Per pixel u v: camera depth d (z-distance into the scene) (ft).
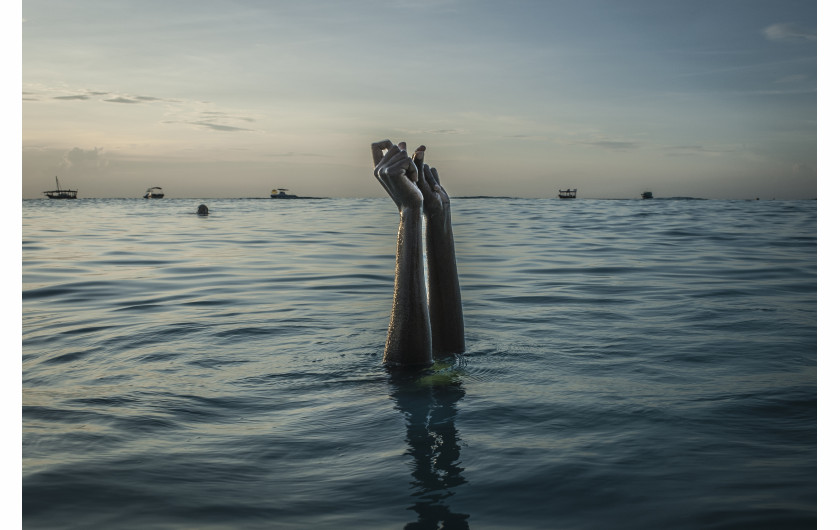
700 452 11.28
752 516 9.00
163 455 11.28
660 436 12.03
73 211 149.48
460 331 18.17
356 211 150.20
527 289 31.27
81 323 23.26
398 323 16.69
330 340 20.21
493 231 73.87
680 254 47.67
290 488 10.02
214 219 108.68
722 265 40.68
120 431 12.44
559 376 16.06
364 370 16.53
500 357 17.89
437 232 17.40
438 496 9.72
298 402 14.14
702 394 14.60
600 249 52.08
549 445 11.62
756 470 10.53
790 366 17.07
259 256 47.67
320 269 39.96
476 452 11.33
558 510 9.23
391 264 42.57
